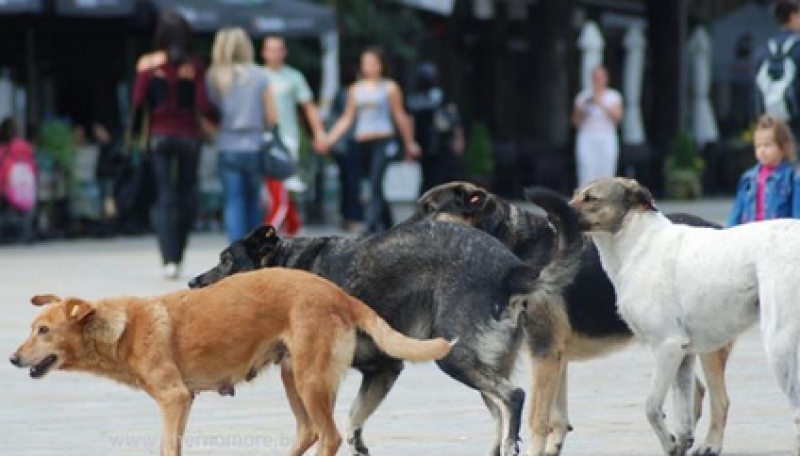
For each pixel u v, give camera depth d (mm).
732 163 36531
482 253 9258
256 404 11508
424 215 10266
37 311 15781
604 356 9836
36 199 23672
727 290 9008
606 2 38062
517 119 35625
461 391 11930
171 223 18172
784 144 11773
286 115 21266
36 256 21516
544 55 34469
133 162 24500
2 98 25156
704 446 9867
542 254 10078
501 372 9148
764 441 10164
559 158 33281
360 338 9266
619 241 9328
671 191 33531
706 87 36688
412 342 8797
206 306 8945
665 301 9180
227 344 8875
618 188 9289
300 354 8789
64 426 10758
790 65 14961
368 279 9430
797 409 8844
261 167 18641
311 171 26250
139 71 18203
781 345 8812
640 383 12172
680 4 34844
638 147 33219
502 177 32531
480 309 9141
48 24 24812
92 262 20547
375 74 22312
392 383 9656
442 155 27438
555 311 9469
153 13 22984
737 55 39281
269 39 21359
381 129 22250
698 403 10398
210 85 18516
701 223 9820
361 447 9688
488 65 35375
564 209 9125
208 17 23406
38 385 12297
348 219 25062
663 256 9203
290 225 20781
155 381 8844
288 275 9008
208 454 9867
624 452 9867
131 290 17062
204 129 18312
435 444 10094
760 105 15219
